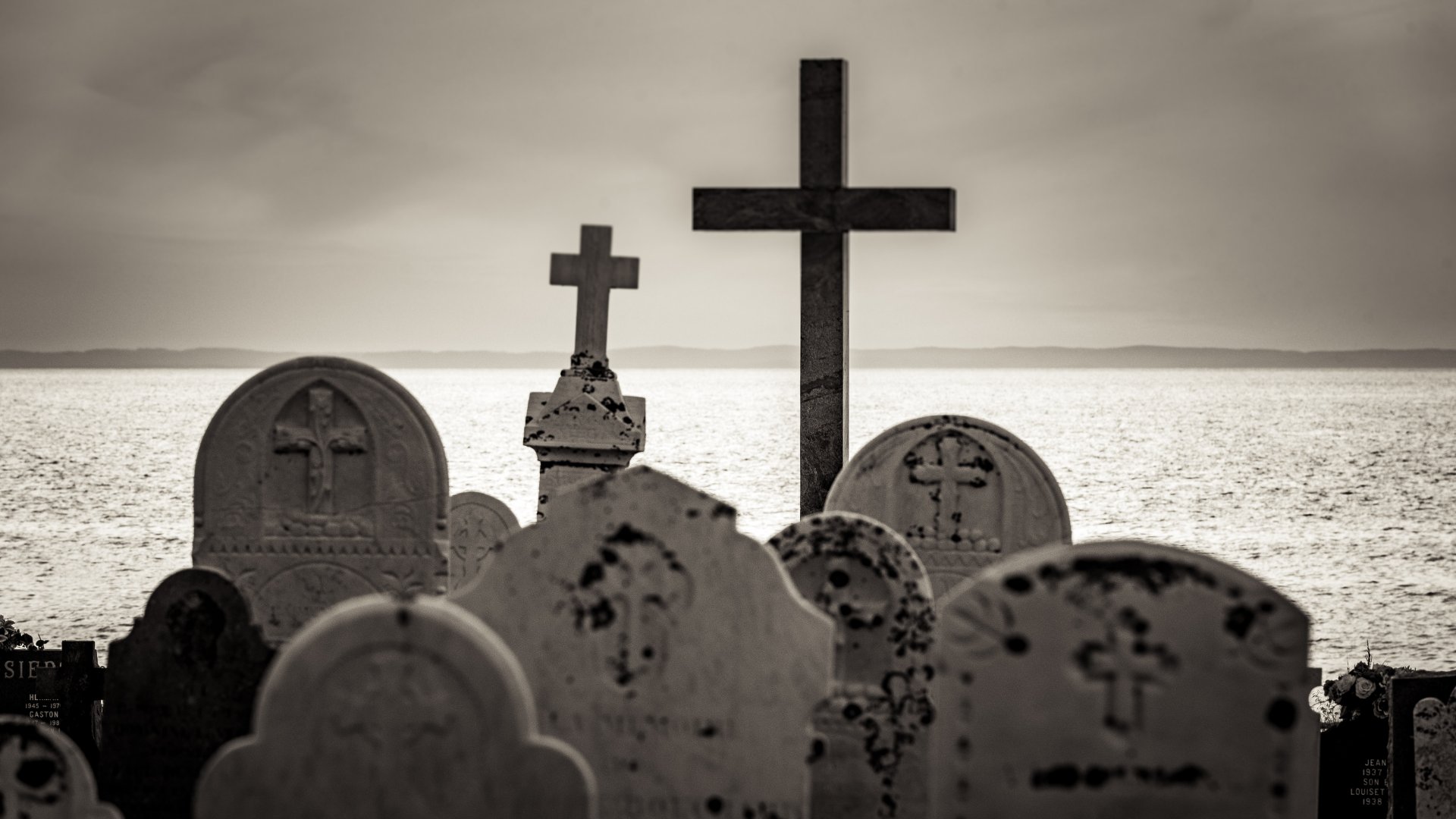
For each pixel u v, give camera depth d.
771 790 5.79
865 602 6.73
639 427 12.36
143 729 6.75
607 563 5.83
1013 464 8.89
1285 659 4.80
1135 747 4.84
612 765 5.84
